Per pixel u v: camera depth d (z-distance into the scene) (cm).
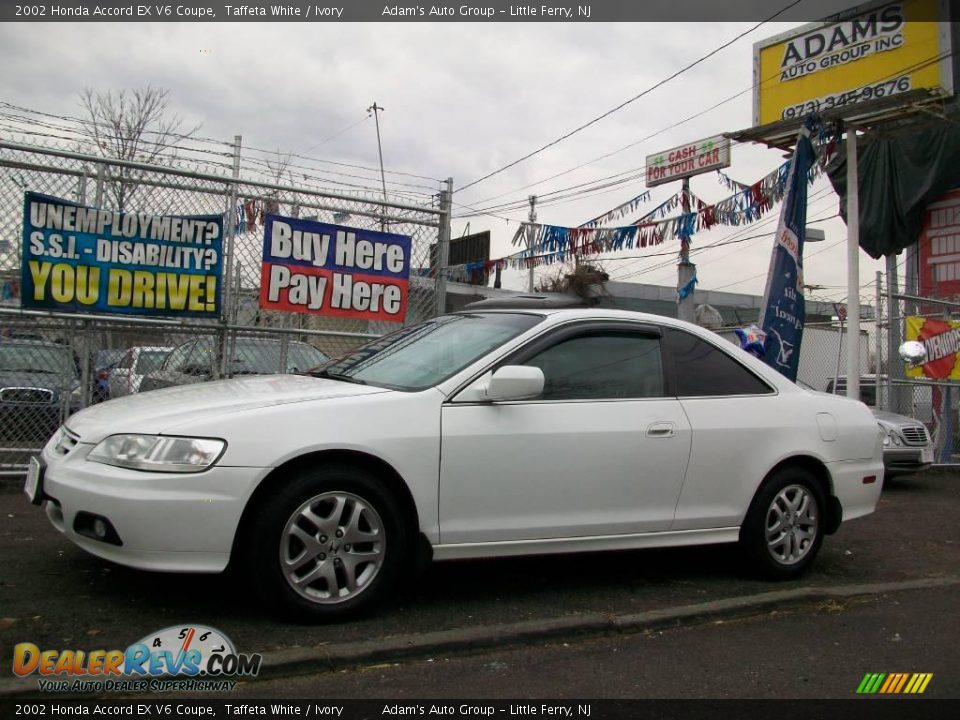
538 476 449
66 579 447
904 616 482
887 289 1210
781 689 366
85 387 675
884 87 1374
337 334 756
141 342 700
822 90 1465
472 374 448
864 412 584
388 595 450
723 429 509
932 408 1250
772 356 912
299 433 397
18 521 562
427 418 428
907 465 1039
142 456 379
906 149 1434
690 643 420
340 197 768
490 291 2512
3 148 641
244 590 445
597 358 490
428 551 427
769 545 532
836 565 604
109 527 375
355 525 407
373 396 427
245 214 730
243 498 382
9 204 647
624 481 475
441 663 375
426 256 822
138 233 679
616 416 476
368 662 366
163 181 696
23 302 643
